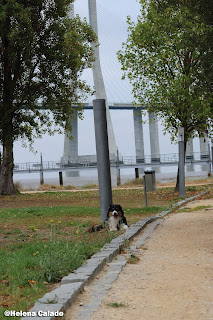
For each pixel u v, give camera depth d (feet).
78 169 278.05
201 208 57.47
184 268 23.31
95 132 43.83
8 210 62.44
